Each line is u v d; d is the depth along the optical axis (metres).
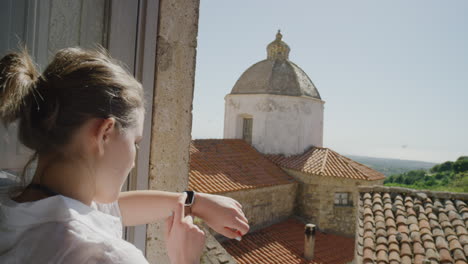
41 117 0.57
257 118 16.23
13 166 1.11
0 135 1.08
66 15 1.31
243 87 17.30
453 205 5.99
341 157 15.26
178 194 0.94
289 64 17.67
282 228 12.95
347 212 13.59
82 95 0.56
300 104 16.47
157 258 1.68
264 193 12.76
